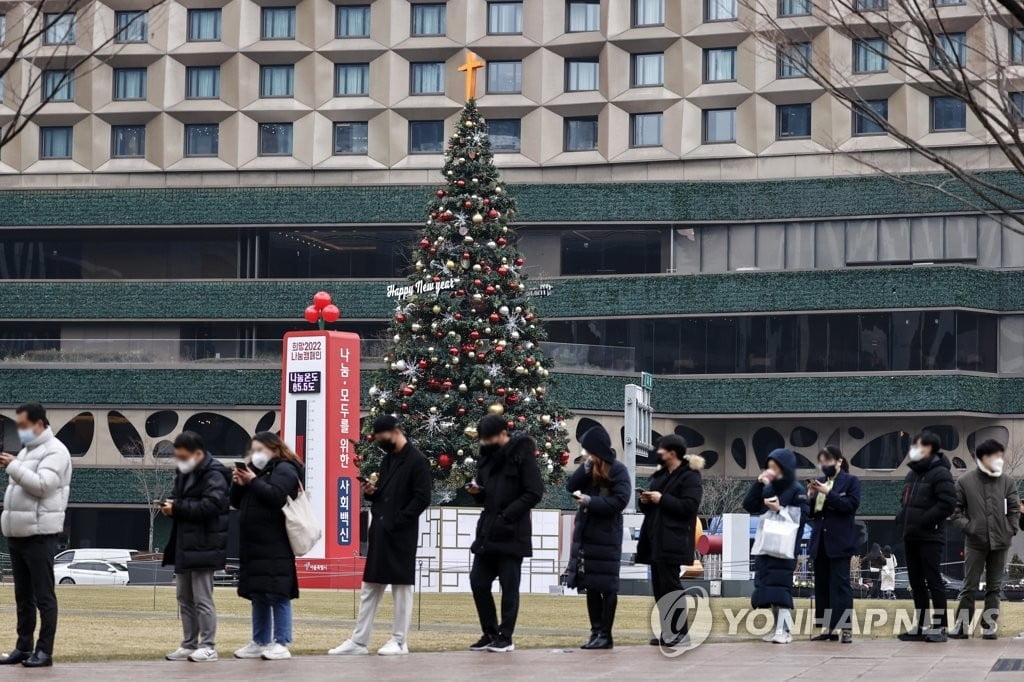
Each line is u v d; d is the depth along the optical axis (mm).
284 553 14273
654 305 61469
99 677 12211
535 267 64062
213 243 67125
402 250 65312
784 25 52938
